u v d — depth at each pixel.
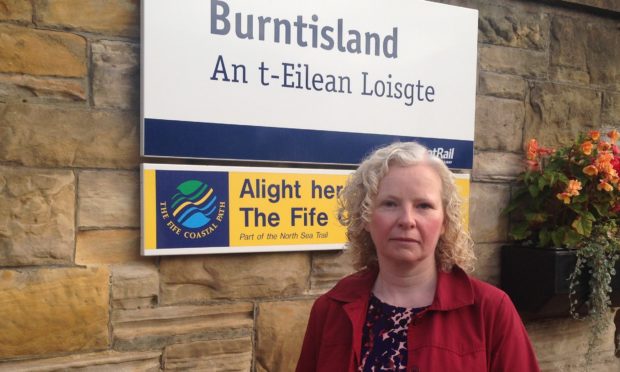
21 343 2.23
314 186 2.71
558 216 3.17
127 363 2.38
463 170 3.14
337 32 2.73
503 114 3.26
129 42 2.39
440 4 3.00
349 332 1.56
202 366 2.54
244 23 2.53
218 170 2.50
